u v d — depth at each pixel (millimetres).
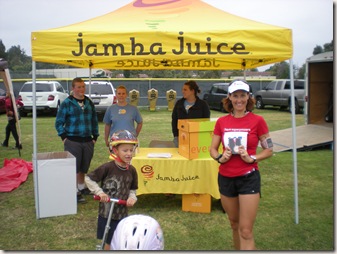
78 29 4570
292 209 5293
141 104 24312
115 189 3262
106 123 5926
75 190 5082
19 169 7164
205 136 5098
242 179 3240
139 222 2381
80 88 5441
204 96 23000
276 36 4461
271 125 14914
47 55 4523
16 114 9117
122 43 4457
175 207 5398
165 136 12102
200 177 5090
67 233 4477
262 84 25562
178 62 7523
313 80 12633
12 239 4301
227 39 4453
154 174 5098
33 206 5418
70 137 5484
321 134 10570
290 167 7836
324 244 4148
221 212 5199
